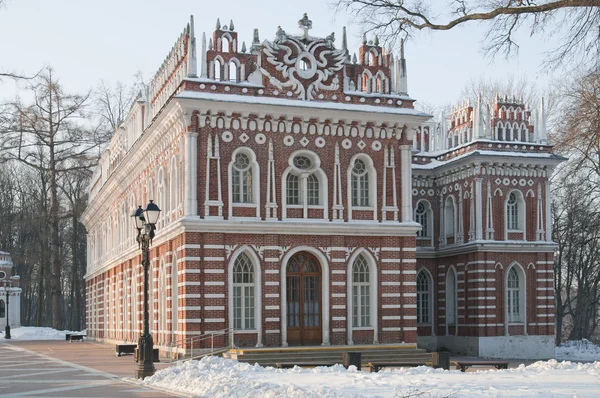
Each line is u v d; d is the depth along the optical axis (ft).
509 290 177.27
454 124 195.31
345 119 143.54
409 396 68.54
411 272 145.48
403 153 147.84
